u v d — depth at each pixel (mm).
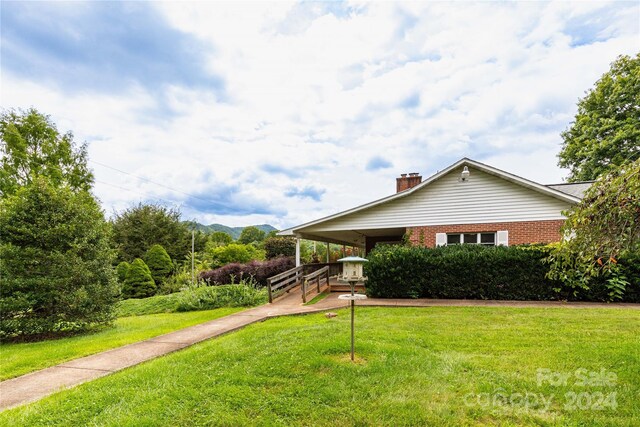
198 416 3207
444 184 12633
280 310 9188
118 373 4508
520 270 9703
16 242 8078
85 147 24406
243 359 4676
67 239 8398
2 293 7609
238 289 12195
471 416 3133
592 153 20297
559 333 5707
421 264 10336
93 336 7523
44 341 7422
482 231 12000
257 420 3127
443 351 4883
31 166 21797
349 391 3611
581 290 9305
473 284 9969
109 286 8805
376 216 13391
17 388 4156
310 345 5023
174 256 27562
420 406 3295
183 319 9391
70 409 3406
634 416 3057
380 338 5508
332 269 18188
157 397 3580
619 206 3463
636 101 19062
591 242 3762
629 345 4906
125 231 26328
